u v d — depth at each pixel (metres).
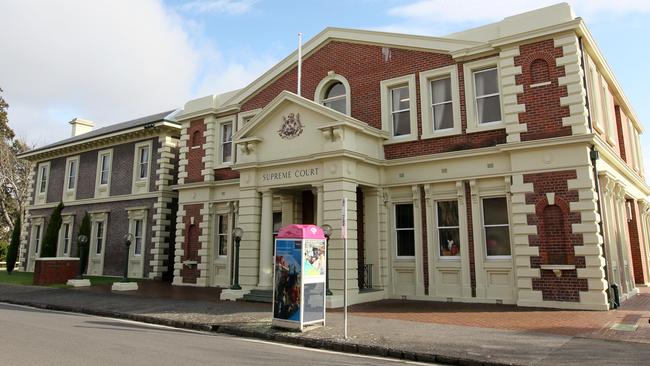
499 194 15.45
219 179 23.11
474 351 8.43
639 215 24.44
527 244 14.35
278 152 17.50
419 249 16.67
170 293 19.11
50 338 9.71
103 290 20.25
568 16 14.52
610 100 20.56
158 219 26.64
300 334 10.21
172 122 27.00
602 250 13.67
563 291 13.66
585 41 15.38
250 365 7.54
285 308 10.92
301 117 17.03
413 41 17.75
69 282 22.17
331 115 16.03
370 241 17.28
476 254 15.49
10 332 10.40
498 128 15.63
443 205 16.75
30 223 35.72
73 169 33.53
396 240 17.44
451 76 16.84
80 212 31.67
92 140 31.08
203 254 22.67
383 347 8.81
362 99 18.75
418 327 10.95
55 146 34.16
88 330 10.99
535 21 15.06
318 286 11.23
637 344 8.88
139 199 28.09
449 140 16.58
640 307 13.92
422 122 17.17
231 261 21.92
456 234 16.33
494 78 16.30
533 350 8.44
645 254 23.75
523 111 15.00
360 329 10.73
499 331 10.34
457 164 16.22
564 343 9.00
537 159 14.55
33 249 35.16
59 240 32.34
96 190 30.94
